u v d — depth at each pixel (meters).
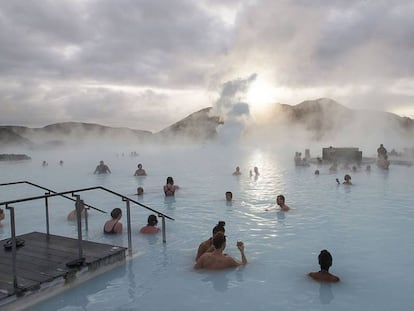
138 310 4.81
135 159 35.44
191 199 13.05
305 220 9.60
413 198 12.57
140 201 12.77
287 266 6.27
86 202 12.64
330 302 4.92
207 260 6.20
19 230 9.04
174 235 8.32
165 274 5.99
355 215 10.09
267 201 12.43
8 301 4.66
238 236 8.18
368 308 4.73
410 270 6.01
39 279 5.08
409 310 4.66
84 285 5.56
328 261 5.64
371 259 6.55
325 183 16.59
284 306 4.83
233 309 4.79
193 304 4.95
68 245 6.58
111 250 6.32
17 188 16.66
